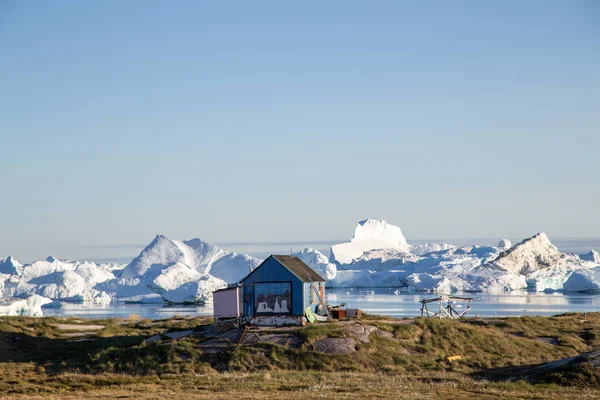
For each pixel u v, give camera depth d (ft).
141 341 175.94
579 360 139.03
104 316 493.77
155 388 127.54
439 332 178.60
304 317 179.73
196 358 158.92
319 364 155.53
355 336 167.22
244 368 153.38
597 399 112.06
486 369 155.84
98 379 138.51
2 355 175.22
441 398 111.86
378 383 131.03
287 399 109.91
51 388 128.77
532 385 127.44
